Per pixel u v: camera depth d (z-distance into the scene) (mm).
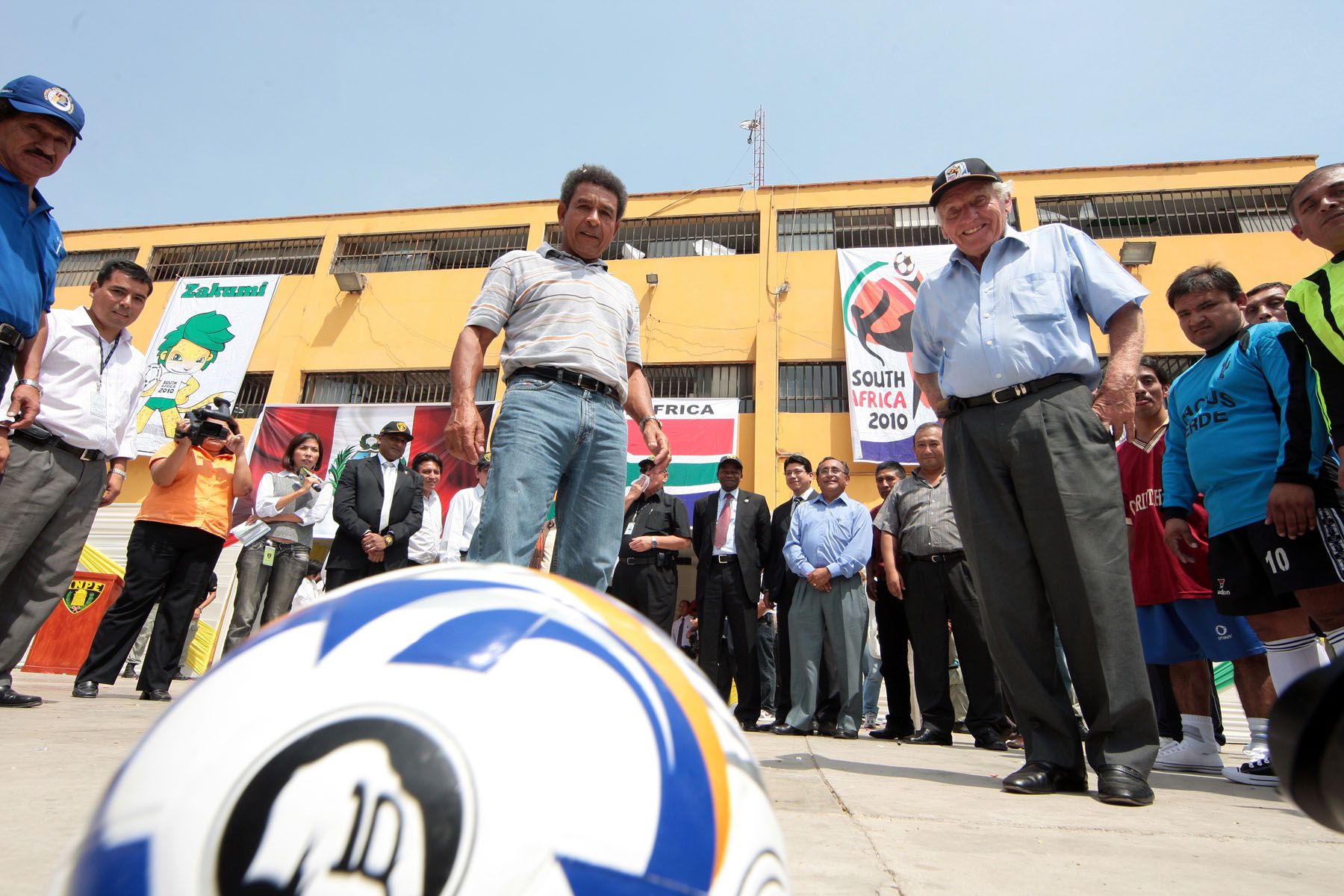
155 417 12500
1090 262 2166
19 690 3861
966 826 1521
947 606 4031
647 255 12867
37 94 2471
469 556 1958
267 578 4785
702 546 4961
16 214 2566
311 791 383
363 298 12992
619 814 413
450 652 459
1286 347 2389
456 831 373
